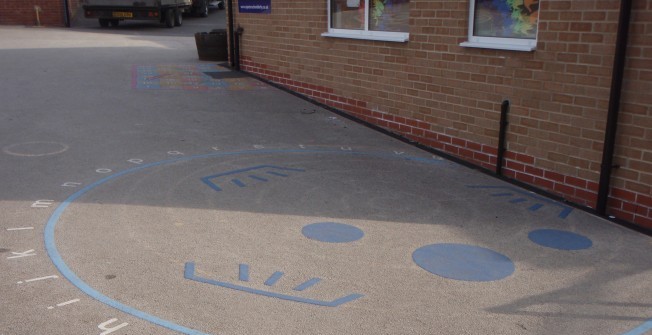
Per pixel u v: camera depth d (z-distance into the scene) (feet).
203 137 27.37
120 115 30.42
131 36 68.69
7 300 13.21
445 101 25.84
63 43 57.88
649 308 13.76
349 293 14.02
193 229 17.38
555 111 21.18
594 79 19.76
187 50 54.39
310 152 25.73
